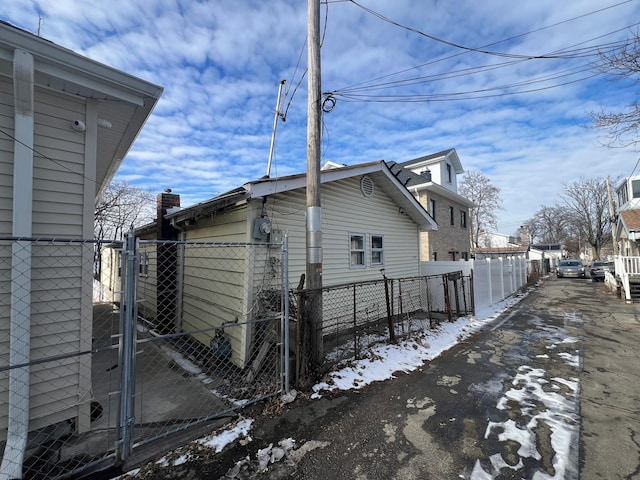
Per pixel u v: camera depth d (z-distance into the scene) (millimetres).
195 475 2371
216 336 5340
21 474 2355
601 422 3086
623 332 6613
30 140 2697
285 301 3656
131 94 3232
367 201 7707
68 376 2941
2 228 2693
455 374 4367
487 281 9953
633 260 11914
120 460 2492
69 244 3014
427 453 2627
